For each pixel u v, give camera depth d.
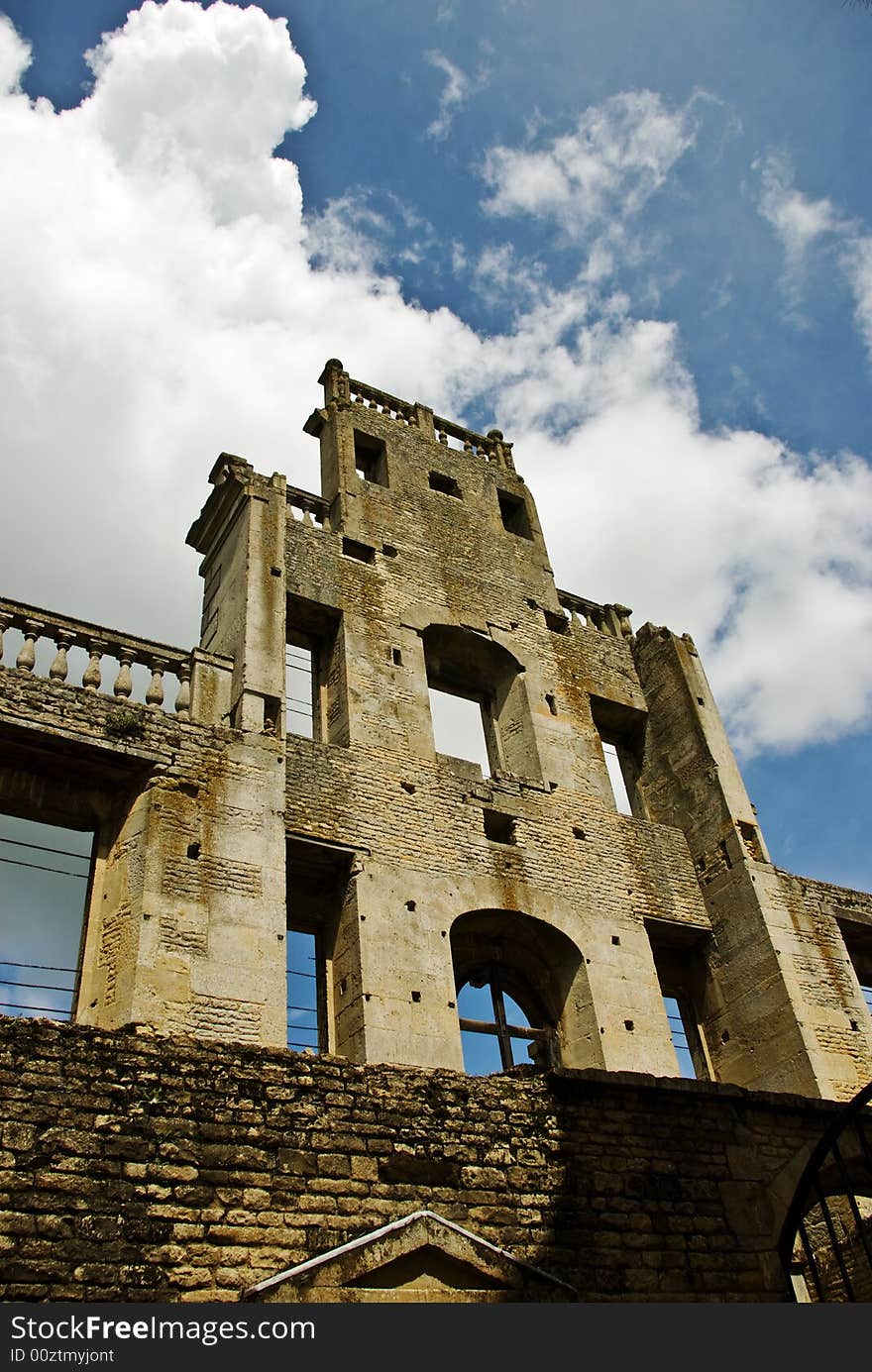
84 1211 9.38
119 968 15.32
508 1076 13.21
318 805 19.56
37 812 17.02
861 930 25.30
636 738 27.86
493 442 32.62
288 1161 10.76
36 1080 9.91
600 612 29.73
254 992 15.80
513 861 21.64
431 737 22.45
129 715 17.52
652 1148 13.43
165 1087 10.55
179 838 16.77
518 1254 11.54
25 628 17.84
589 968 21.00
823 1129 15.11
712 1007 23.27
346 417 28.56
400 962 18.62
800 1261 17.81
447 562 26.64
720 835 24.50
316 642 23.70
